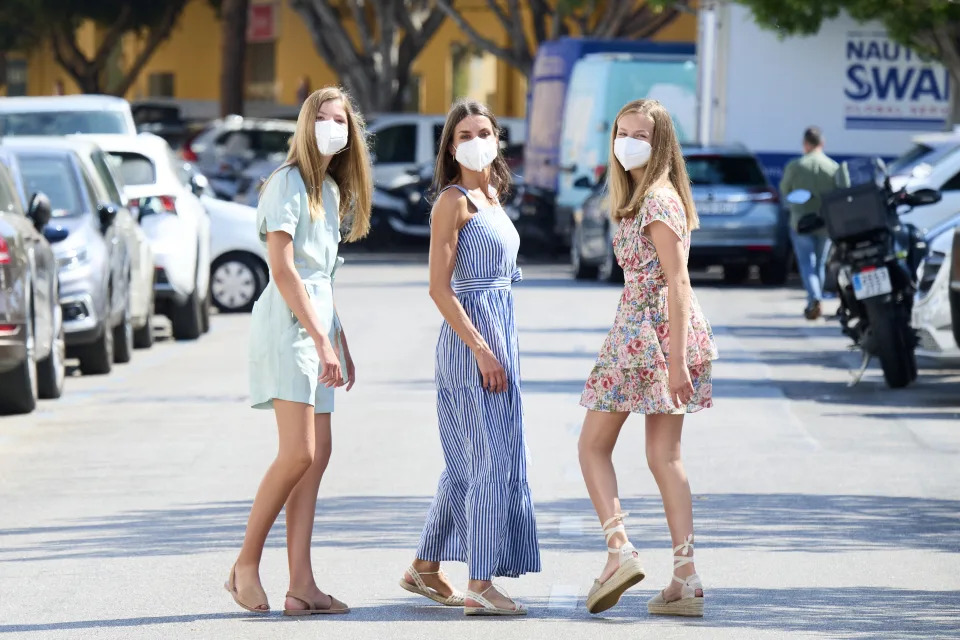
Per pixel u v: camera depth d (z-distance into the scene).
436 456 24.52
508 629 15.11
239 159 76.31
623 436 26.78
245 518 20.22
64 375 34.09
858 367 35.50
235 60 97.62
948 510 20.73
